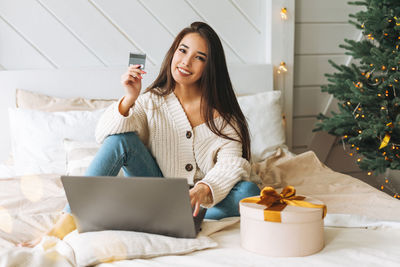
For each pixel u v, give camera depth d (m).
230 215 1.46
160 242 1.14
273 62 2.76
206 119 1.60
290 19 2.74
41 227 1.29
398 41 2.38
